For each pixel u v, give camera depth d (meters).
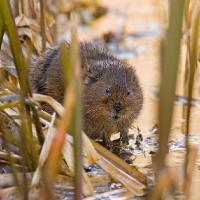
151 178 8.40
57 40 12.20
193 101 12.57
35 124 8.42
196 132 10.90
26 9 12.41
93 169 8.94
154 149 10.20
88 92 10.43
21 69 7.78
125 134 10.61
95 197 7.80
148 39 18.70
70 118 6.02
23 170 7.14
